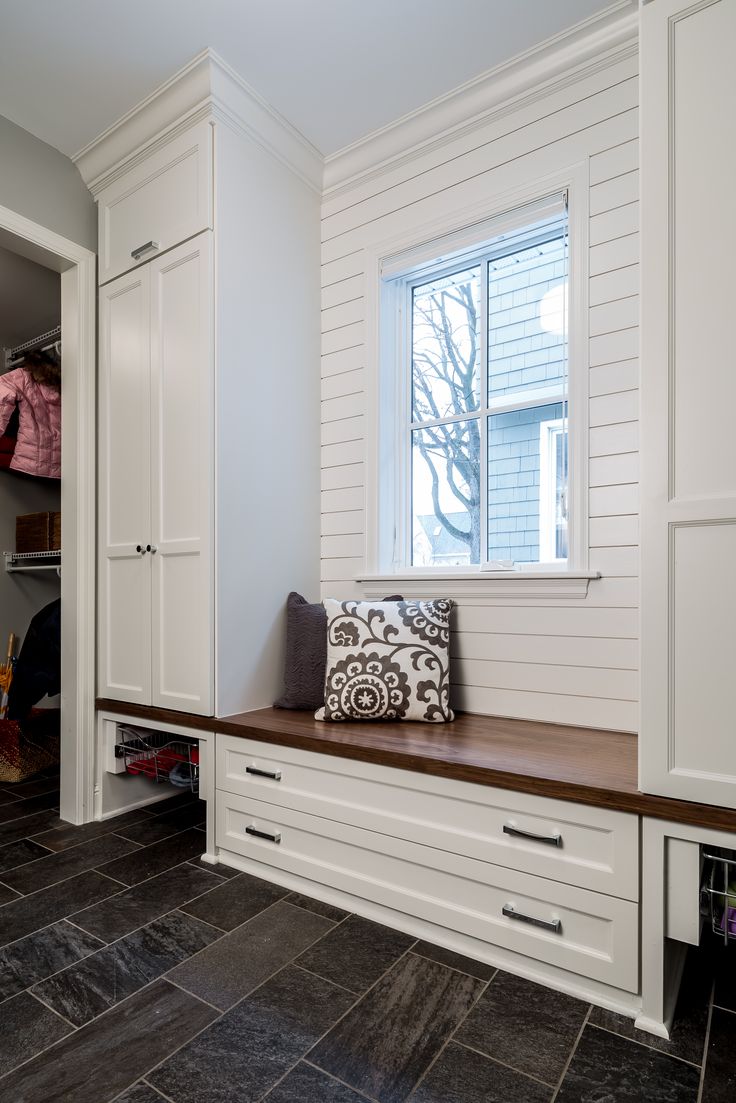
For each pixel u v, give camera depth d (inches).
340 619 85.4
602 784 55.6
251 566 89.6
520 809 59.3
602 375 77.6
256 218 91.7
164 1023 51.9
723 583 50.9
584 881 55.9
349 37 77.2
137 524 93.4
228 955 61.6
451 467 94.4
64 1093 44.8
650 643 53.4
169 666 88.4
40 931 65.9
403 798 66.7
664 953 52.2
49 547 133.6
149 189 92.6
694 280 52.8
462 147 89.8
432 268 95.3
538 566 84.7
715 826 49.4
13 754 118.7
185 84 83.7
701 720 51.3
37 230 92.9
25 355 120.5
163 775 96.8
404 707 80.9
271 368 94.0
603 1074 46.9
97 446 100.0
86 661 97.5
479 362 91.9
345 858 70.9
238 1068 47.1
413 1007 54.1
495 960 60.5
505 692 84.0
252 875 78.8
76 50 78.6
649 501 53.9
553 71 80.5
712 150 52.4
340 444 101.7
